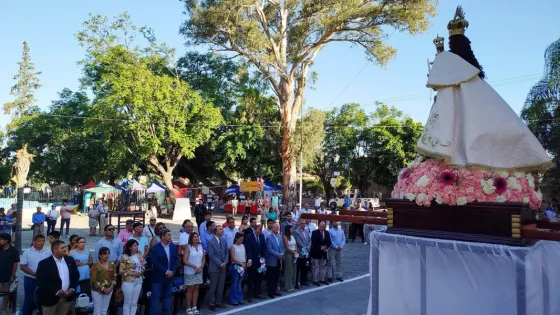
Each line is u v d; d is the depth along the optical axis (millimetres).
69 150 42594
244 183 31891
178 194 33938
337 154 44312
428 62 3760
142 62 31984
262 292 10133
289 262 10234
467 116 3334
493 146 3260
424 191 3301
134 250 7227
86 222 26812
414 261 3449
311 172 45375
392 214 3578
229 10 27328
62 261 6453
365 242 18406
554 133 15836
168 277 7746
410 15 26953
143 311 8484
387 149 40156
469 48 3641
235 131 35625
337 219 4020
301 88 31375
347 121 44000
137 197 31344
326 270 11312
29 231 22375
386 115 43500
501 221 3000
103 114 29859
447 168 3320
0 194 38906
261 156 37094
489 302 3074
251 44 27484
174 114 30688
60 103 44688
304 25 29750
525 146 3229
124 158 34156
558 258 3381
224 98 37531
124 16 33969
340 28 28828
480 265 3131
